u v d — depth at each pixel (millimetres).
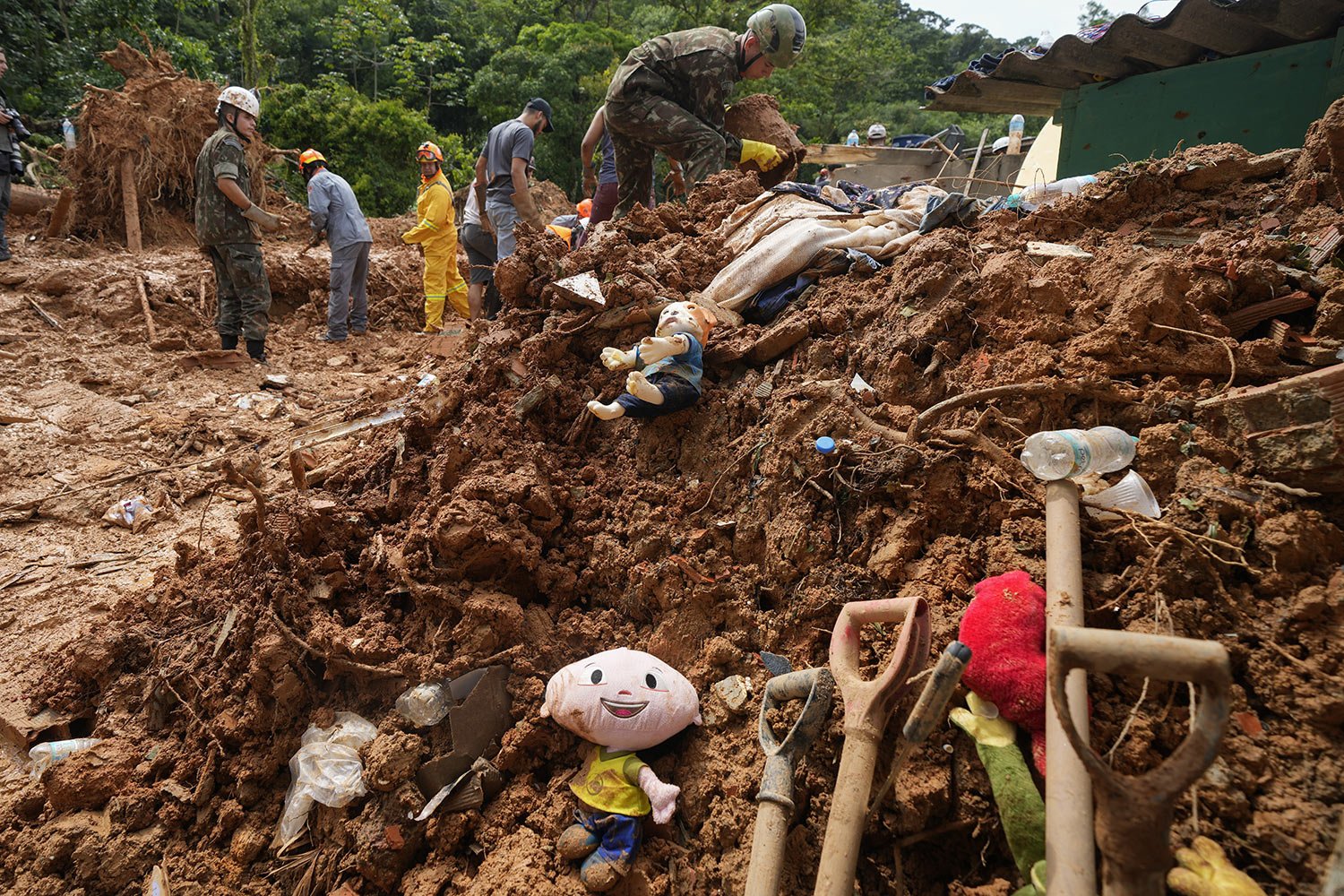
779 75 23562
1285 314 2266
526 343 3035
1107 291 2395
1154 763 1635
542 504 2648
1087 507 1979
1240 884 1342
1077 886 1353
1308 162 2582
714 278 3352
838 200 3799
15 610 3598
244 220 6609
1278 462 1875
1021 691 1695
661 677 2152
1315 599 1657
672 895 1961
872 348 2615
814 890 1796
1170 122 4230
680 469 2754
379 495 3014
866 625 2064
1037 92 5191
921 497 2191
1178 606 1752
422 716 2293
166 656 2805
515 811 2197
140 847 2342
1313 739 1556
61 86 16266
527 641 2488
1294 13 3510
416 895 2078
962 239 2902
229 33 22734
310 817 2334
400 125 19828
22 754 2766
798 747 1857
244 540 2799
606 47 22047
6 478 4738
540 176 22094
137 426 5453
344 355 7504
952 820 1781
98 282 7812
